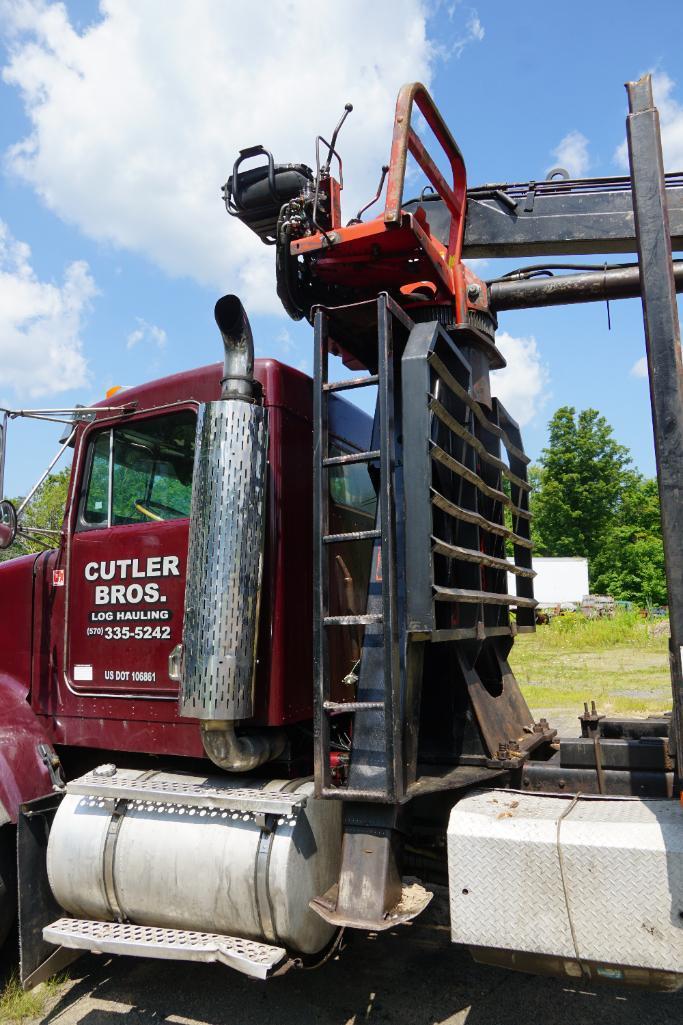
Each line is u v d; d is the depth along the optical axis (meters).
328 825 3.23
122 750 3.70
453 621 3.32
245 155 3.92
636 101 2.92
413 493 2.90
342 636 3.90
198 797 3.16
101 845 3.35
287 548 3.49
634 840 2.54
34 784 3.70
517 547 4.64
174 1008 3.49
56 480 4.25
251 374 3.31
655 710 9.04
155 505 3.75
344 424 4.31
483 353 3.95
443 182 3.85
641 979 2.52
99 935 3.12
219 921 3.09
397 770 2.76
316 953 3.23
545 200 4.16
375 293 3.84
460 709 3.41
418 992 3.58
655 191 2.84
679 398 2.70
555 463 52.84
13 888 3.58
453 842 2.77
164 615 3.63
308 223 3.51
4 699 4.02
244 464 3.21
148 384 3.89
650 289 2.79
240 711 3.11
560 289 4.14
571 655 18.47
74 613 3.96
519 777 3.33
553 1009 3.41
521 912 2.65
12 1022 3.39
